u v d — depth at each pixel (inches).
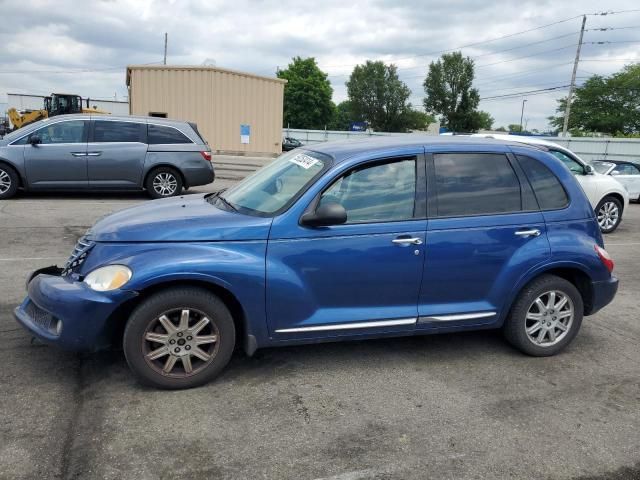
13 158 429.7
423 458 117.4
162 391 141.5
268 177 170.4
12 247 288.0
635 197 671.8
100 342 139.3
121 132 458.3
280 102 1175.0
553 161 175.0
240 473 110.0
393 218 153.4
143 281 133.4
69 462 110.9
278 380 150.9
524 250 164.4
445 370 161.8
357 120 3629.4
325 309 150.7
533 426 132.3
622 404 145.2
